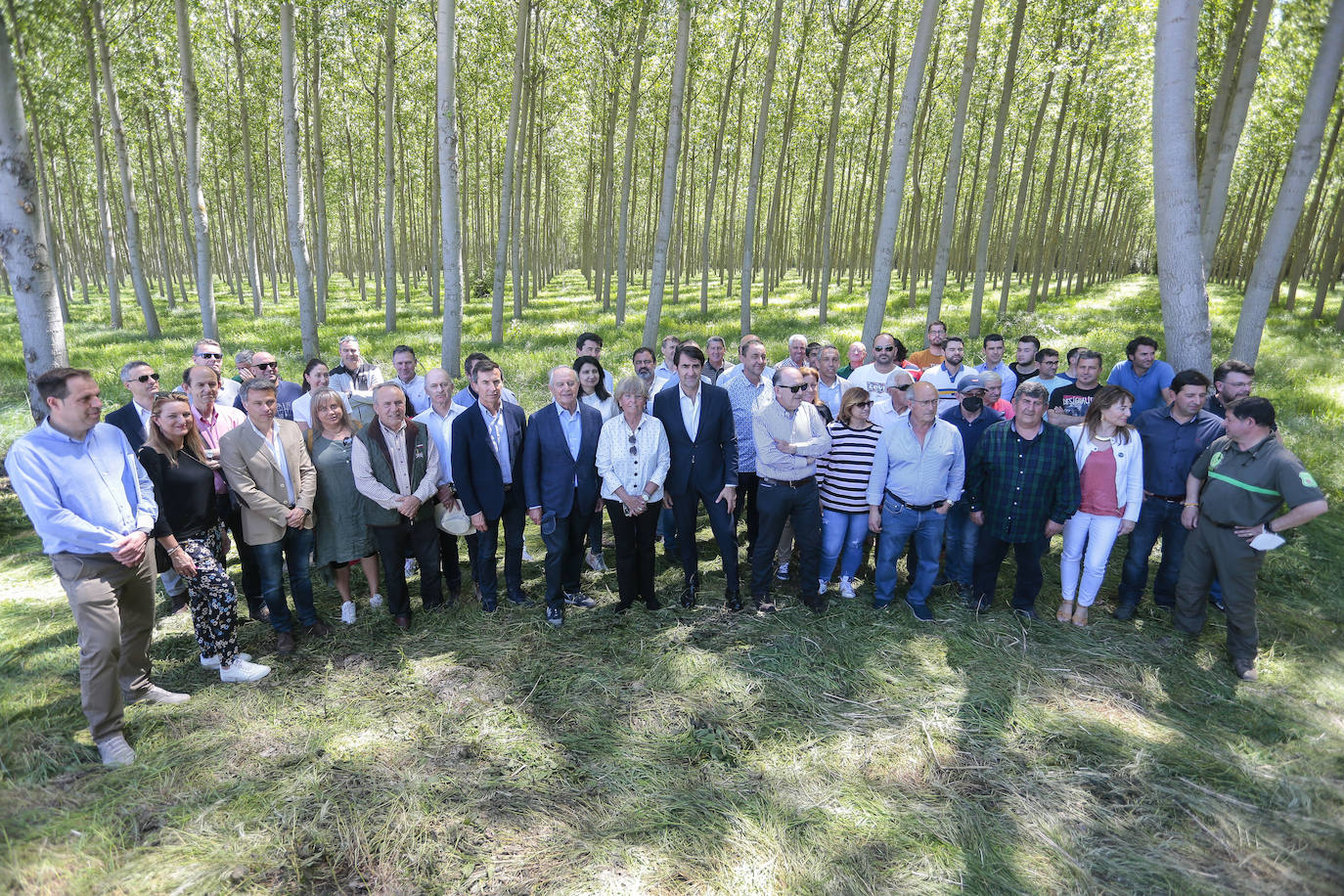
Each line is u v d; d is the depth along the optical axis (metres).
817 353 6.88
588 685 4.25
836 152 28.73
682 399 5.07
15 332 17.73
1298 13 7.80
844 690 4.22
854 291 28.17
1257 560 4.24
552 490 4.91
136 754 3.58
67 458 3.40
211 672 4.34
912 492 4.91
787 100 22.30
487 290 30.05
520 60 17.05
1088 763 3.61
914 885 2.89
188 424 4.06
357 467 4.56
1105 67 16.61
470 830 3.14
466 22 19.23
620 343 16.22
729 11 17.81
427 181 29.36
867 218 29.73
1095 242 32.03
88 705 3.46
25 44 6.91
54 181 22.05
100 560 3.51
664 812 3.26
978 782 3.49
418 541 4.97
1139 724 3.92
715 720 3.94
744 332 17.48
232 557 6.14
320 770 3.49
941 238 14.42
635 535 5.12
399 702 4.06
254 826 3.15
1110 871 2.98
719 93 22.91
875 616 5.09
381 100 26.25
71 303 28.64
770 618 5.04
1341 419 9.80
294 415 6.01
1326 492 7.32
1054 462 4.68
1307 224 20.02
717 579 5.73
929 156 26.91
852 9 17.92
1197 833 3.17
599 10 16.61
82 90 18.70
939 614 5.13
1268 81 12.98
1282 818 3.25
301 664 4.45
